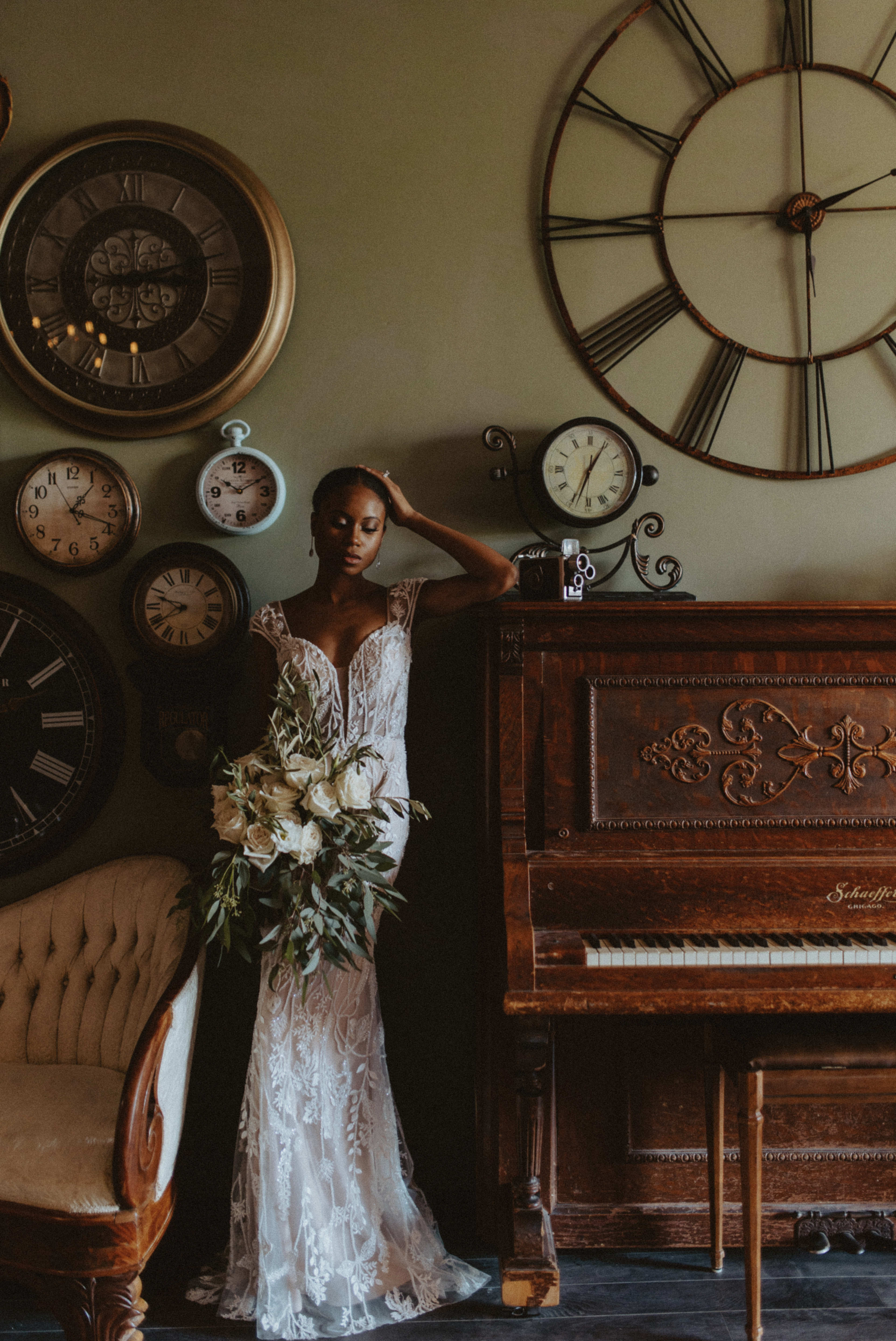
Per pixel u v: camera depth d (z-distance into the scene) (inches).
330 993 76.7
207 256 96.7
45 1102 74.0
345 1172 75.8
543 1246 74.6
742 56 98.7
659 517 95.0
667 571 95.7
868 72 99.0
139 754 96.3
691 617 78.9
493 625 82.7
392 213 98.1
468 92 98.3
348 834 72.6
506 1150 82.1
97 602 96.9
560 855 77.4
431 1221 83.4
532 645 79.7
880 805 79.3
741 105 98.7
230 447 97.3
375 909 82.6
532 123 98.4
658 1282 80.2
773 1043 70.1
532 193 98.6
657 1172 82.9
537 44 98.3
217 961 94.0
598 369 98.0
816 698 80.0
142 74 97.4
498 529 97.6
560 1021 83.0
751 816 78.7
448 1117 94.4
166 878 86.1
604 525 97.5
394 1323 74.7
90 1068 82.1
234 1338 73.5
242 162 96.7
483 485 97.6
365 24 97.9
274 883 72.6
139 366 96.8
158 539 97.1
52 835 94.8
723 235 98.9
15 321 96.7
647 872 76.3
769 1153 83.1
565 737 79.5
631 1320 75.4
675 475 98.8
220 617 93.0
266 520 94.7
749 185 98.7
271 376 97.6
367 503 82.0
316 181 97.8
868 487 99.3
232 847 71.6
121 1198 65.1
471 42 98.3
